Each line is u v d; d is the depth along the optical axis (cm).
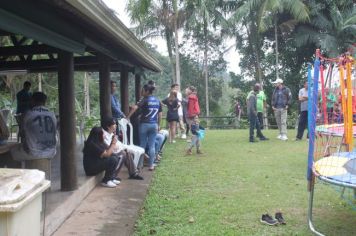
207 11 2286
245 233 465
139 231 479
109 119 723
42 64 999
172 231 475
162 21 2362
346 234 460
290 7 2175
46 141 537
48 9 427
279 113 1284
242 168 834
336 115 574
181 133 1362
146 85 820
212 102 2925
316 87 478
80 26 521
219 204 579
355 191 570
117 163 689
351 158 480
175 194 641
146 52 895
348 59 518
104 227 479
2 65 1003
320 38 2227
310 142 475
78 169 740
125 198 607
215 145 1198
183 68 2867
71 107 570
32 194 237
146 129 813
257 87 1256
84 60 1029
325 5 2314
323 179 414
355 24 2225
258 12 2278
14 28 376
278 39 2538
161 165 886
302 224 495
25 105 948
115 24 533
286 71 2567
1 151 517
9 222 217
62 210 495
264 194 630
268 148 1105
